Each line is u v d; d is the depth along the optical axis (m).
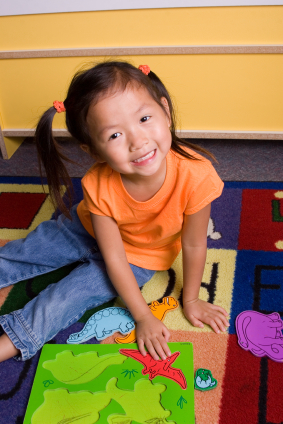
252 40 1.28
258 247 1.11
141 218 0.91
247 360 0.86
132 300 0.92
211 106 1.41
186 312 0.96
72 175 1.45
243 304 0.97
